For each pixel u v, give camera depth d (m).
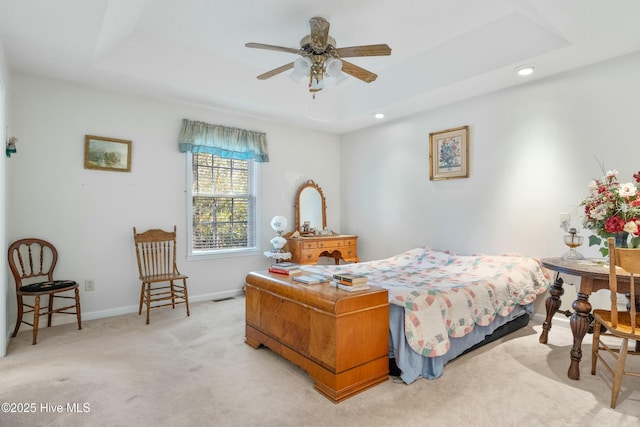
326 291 2.14
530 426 1.71
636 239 2.14
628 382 2.14
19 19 2.22
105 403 1.90
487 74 3.18
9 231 2.97
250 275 2.77
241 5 2.66
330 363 1.96
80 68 3.02
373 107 4.23
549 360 2.47
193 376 2.22
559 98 3.16
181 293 3.99
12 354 2.54
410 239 4.50
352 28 2.99
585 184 3.01
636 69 2.75
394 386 2.11
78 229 3.37
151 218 3.79
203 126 4.09
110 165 3.53
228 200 4.43
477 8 2.69
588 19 2.31
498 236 3.61
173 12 2.76
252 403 1.91
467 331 2.42
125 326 3.19
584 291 2.20
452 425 1.72
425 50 3.42
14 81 3.06
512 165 3.49
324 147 5.35
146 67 3.21
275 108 4.18
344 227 5.43
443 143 4.07
